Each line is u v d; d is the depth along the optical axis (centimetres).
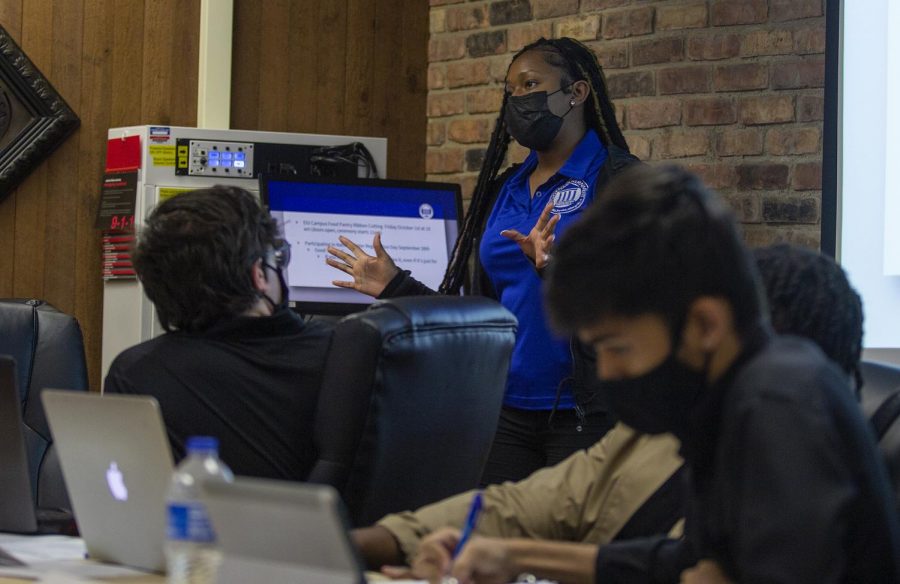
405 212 479
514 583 191
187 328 249
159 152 539
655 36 551
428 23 668
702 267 139
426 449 248
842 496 133
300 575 140
